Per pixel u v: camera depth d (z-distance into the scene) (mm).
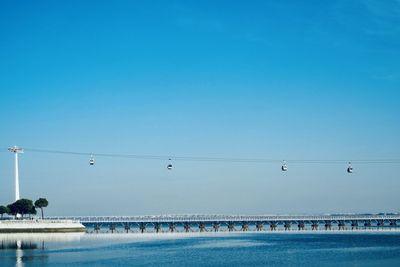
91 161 119875
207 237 185375
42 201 198500
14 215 192375
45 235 175875
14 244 140000
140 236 188875
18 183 193125
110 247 133875
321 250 126312
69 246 135125
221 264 97500
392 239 170125
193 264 97438
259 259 105562
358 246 138500
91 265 95625
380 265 93438
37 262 99812
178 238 176875
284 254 116375
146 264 97312
